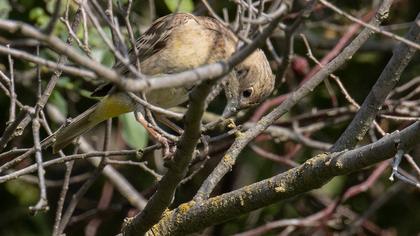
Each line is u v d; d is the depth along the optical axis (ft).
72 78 43.14
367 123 29.25
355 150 26.35
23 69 43.78
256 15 26.78
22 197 47.83
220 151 39.40
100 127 48.24
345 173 26.61
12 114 29.04
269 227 43.75
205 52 33.71
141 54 34.32
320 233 46.85
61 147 33.68
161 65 34.01
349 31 43.62
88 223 45.50
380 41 49.24
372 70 49.88
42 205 21.35
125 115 40.73
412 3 50.06
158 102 33.68
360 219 45.19
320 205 49.37
